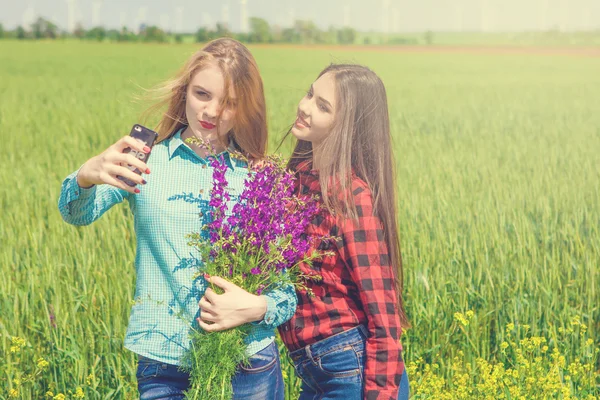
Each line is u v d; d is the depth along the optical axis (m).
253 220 2.40
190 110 2.54
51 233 6.24
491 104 21.67
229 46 2.53
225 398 2.42
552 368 3.80
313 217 2.58
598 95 24.97
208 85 2.47
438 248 5.66
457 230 6.23
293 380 3.93
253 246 2.43
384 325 2.44
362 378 2.54
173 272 2.49
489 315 4.82
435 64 43.31
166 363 2.49
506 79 32.47
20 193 8.13
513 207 7.30
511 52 58.62
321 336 2.58
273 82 27.47
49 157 10.90
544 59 49.19
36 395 3.95
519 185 8.51
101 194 2.56
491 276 5.28
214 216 2.44
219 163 2.48
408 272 5.18
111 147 2.37
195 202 2.52
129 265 5.08
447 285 5.14
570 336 4.57
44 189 8.27
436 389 3.75
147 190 2.52
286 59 44.47
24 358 4.12
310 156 2.86
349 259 2.50
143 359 2.56
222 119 2.53
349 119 2.59
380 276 2.47
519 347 4.36
